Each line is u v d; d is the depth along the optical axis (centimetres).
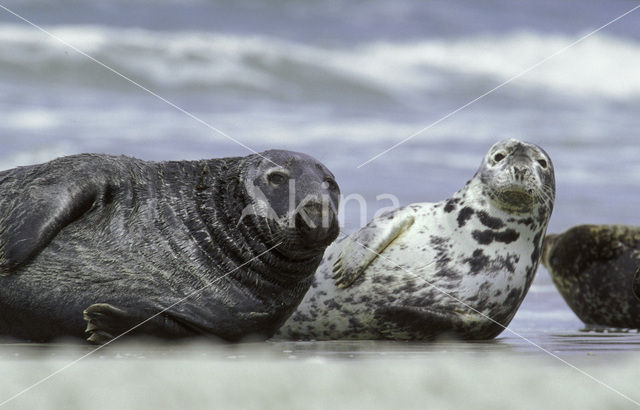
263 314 1791
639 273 2509
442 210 2375
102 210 1705
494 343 1936
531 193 2211
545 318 2894
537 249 2345
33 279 1652
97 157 1755
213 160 1855
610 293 2811
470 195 2334
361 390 1174
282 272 1786
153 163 1825
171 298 1697
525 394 1188
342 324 2273
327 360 1355
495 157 2306
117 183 1730
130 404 1105
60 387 1155
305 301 2297
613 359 1425
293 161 1775
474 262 2269
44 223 1602
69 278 1662
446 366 1288
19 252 1580
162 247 1720
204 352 1519
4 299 1659
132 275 1688
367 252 2283
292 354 1495
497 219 2281
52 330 1694
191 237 1745
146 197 1748
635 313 2753
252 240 1750
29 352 1469
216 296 1734
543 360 1388
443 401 1150
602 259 2869
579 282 2908
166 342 1709
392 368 1266
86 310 1603
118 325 1634
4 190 1695
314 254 1798
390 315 2159
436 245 2306
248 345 1755
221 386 1170
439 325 2156
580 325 2769
